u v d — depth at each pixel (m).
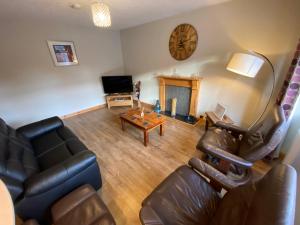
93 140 2.70
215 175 1.18
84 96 4.03
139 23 3.51
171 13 2.81
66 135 2.09
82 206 1.09
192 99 3.19
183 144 2.51
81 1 2.06
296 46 1.79
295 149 1.61
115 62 4.45
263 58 2.11
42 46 3.11
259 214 0.65
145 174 1.93
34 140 2.08
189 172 1.32
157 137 2.73
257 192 0.81
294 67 1.64
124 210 1.50
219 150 1.47
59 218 1.02
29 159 1.51
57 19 2.89
